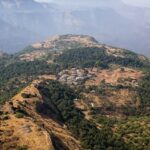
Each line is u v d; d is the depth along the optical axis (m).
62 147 183.00
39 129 177.38
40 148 159.12
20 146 160.12
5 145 159.88
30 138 167.50
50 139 167.62
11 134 170.62
